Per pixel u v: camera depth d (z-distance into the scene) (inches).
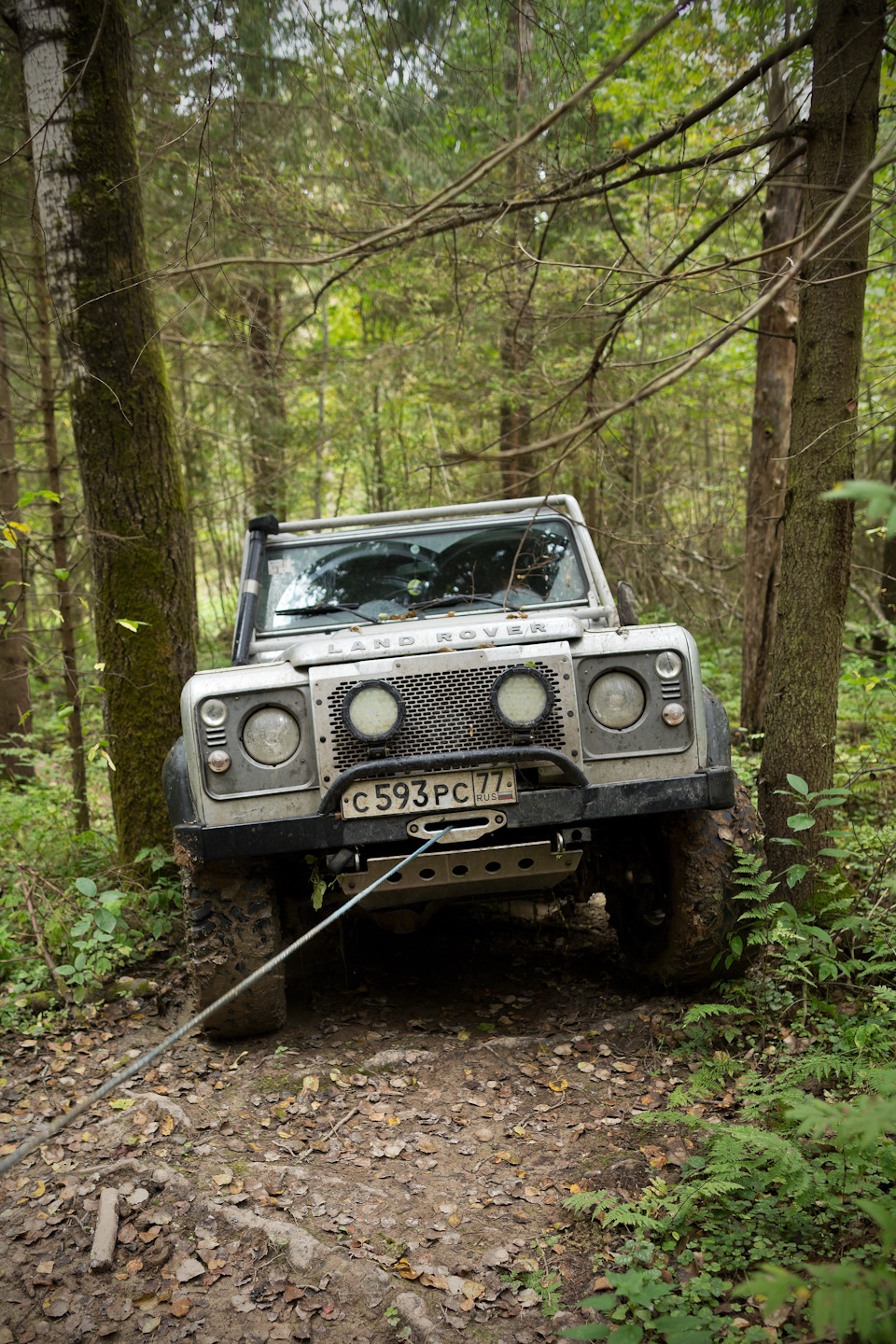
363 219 261.3
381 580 184.9
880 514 52.5
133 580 207.3
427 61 195.6
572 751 133.6
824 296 146.6
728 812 141.3
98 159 199.9
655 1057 132.7
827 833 147.1
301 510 665.0
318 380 444.5
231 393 406.3
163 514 209.8
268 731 134.0
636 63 280.1
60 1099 132.9
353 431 478.0
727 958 139.7
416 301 383.9
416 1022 153.4
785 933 130.1
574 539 188.7
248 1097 129.1
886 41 147.7
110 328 202.4
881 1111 74.0
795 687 154.9
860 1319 58.9
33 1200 106.7
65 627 249.1
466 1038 146.5
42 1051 149.3
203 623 582.6
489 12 184.1
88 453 206.4
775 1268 62.9
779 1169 91.7
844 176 143.3
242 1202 104.0
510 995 164.9
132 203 204.5
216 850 132.4
